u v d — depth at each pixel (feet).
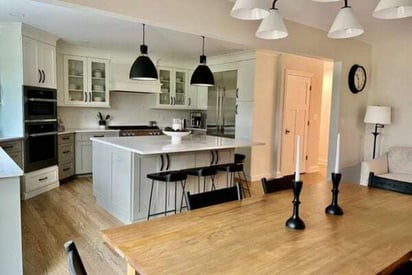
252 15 6.61
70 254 3.11
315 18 12.29
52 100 15.96
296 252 4.03
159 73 22.68
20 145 14.05
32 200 14.20
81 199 14.46
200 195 6.09
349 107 16.40
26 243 9.75
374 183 7.91
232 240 4.35
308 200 6.48
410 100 16.01
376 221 5.29
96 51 19.26
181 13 9.62
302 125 21.25
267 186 7.06
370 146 17.52
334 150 16.20
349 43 15.66
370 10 11.25
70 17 12.46
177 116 24.95
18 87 14.01
